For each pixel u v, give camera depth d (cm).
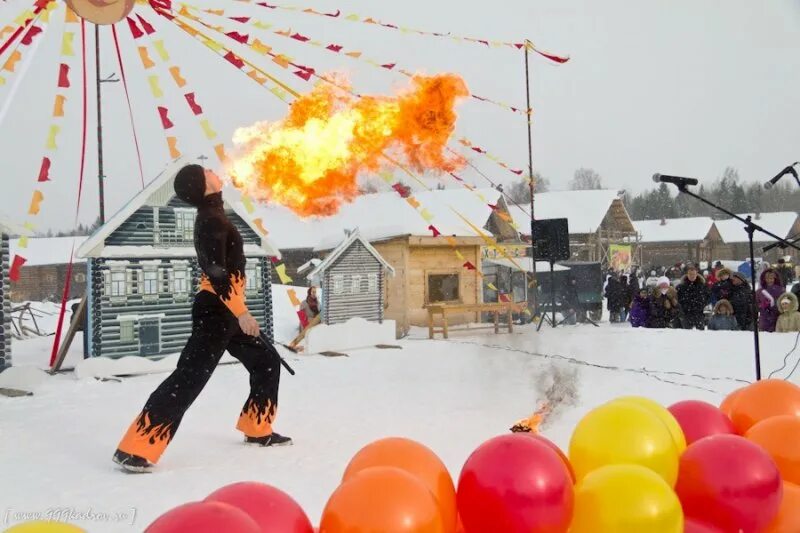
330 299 1374
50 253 3575
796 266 2666
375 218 1817
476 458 221
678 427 287
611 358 909
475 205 2461
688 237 4703
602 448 248
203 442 516
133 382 874
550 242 1420
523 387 731
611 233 4081
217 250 469
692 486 248
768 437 280
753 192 6272
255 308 1162
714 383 718
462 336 1373
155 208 1031
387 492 193
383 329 1231
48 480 415
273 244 1165
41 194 419
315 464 443
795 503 256
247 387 797
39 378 849
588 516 216
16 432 562
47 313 1886
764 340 998
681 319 1370
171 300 1034
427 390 729
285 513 199
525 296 1766
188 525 168
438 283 1574
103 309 979
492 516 209
